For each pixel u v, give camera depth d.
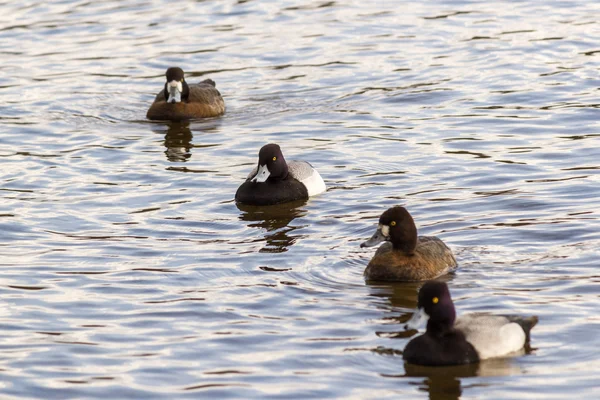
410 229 15.16
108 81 27.12
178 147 22.42
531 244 16.20
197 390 12.06
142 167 21.08
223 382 12.23
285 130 23.17
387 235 15.24
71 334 13.67
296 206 18.66
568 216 17.30
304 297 14.62
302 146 22.02
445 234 16.83
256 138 22.80
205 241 17.06
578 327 13.23
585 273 14.96
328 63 27.64
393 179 19.75
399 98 24.83
